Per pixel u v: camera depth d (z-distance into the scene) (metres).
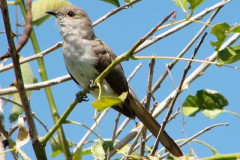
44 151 8.01
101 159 8.34
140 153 9.24
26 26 7.67
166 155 9.88
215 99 10.51
